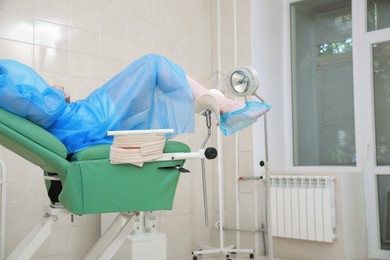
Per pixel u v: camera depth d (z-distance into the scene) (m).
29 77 1.91
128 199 1.92
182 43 4.59
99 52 3.83
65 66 3.58
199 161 4.63
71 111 2.01
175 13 4.55
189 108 2.08
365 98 4.26
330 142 4.52
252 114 2.23
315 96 4.66
